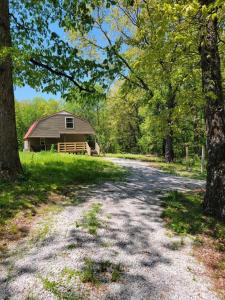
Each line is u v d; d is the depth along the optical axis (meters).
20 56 6.64
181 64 7.40
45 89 10.12
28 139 35.88
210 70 6.20
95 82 9.98
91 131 37.56
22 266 3.95
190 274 4.09
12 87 8.19
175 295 3.55
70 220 5.74
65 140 37.12
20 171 8.28
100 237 5.05
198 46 6.18
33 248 4.50
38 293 3.38
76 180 9.76
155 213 6.61
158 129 11.66
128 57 15.48
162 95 17.48
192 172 15.39
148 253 4.61
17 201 6.40
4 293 3.35
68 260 4.16
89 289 3.52
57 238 4.89
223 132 6.28
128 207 6.96
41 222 5.56
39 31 10.22
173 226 5.75
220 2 3.78
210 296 3.61
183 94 7.56
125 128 42.31
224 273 4.24
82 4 8.59
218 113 6.27
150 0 7.70
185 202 7.57
